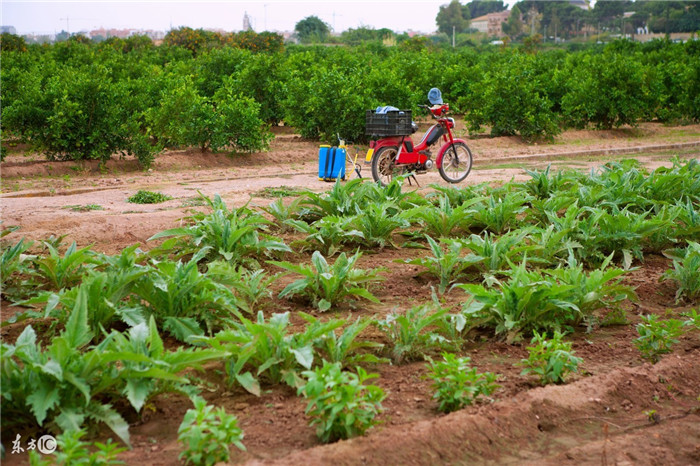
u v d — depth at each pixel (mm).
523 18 117688
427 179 12898
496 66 25594
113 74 20938
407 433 3475
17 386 3596
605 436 3658
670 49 33281
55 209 9414
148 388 3672
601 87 21688
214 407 3916
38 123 13594
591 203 8727
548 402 3947
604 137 20844
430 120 23219
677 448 3660
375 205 7828
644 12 106438
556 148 18141
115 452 3125
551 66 26516
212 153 15398
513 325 4980
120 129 13656
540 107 18953
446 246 7883
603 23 114125
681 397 4254
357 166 14727
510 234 7605
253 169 14539
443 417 3668
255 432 3648
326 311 5629
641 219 7508
